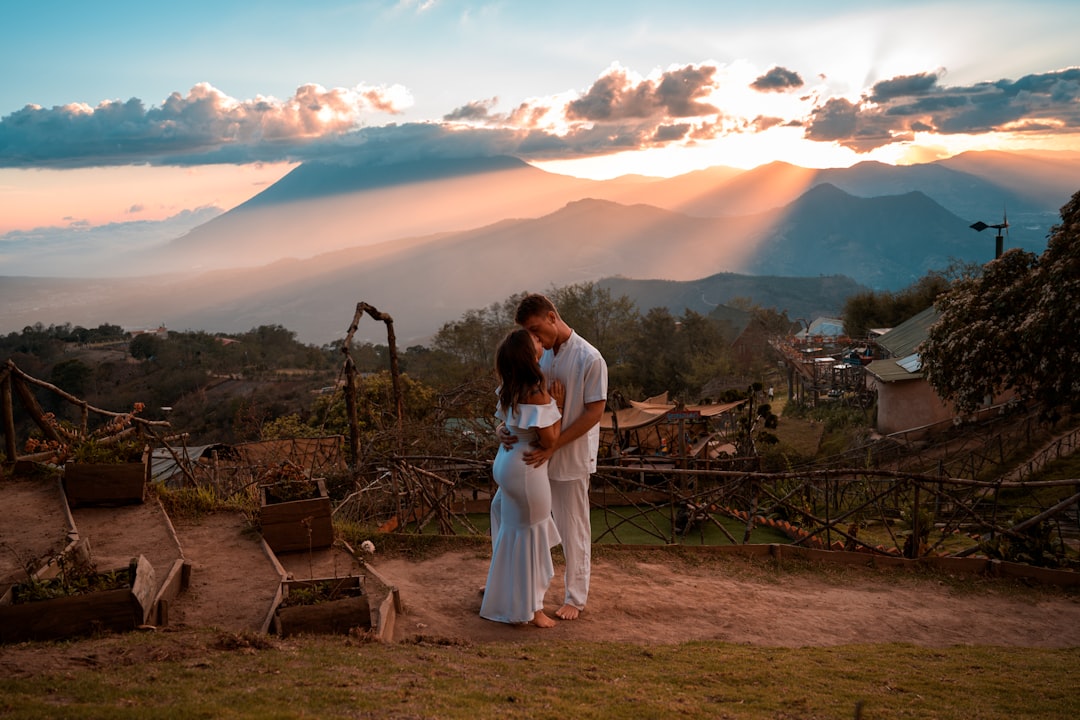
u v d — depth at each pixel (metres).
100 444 7.27
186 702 2.73
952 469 25.38
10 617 3.80
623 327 72.25
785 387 67.31
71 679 3.02
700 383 64.06
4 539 5.70
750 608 6.39
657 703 3.44
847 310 61.94
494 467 5.40
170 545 5.77
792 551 8.04
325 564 6.03
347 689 3.09
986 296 21.39
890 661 5.00
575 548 5.70
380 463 10.87
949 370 22.00
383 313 11.44
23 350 95.81
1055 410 20.78
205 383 81.69
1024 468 23.67
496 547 5.46
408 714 2.80
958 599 7.39
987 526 9.24
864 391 42.12
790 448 30.70
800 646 5.55
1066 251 19.08
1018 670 4.90
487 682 3.55
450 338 64.44
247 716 2.55
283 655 3.69
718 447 25.88
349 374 10.15
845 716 3.51
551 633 5.29
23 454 7.81
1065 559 8.88
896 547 9.29
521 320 5.31
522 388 5.18
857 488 19.42
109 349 100.88
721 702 3.65
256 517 6.69
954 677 4.59
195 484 9.90
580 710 3.17
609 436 25.03
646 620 5.80
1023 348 19.45
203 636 3.92
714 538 13.87
